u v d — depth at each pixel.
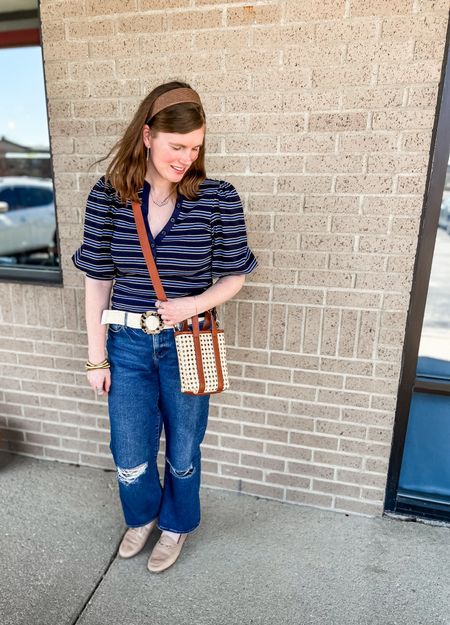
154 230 1.52
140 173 1.48
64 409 2.52
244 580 1.87
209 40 1.85
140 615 1.73
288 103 1.85
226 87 1.88
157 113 1.39
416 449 2.22
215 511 2.25
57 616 1.72
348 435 2.16
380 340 2.01
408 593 1.82
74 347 2.40
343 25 1.73
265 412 2.23
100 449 2.54
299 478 2.28
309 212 1.94
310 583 1.86
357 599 1.79
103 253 1.57
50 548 2.03
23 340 2.46
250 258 1.66
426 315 2.05
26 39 2.48
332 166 1.87
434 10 1.65
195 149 1.43
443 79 1.72
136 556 1.99
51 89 2.07
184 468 1.80
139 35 1.91
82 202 2.17
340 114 1.81
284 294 2.05
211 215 1.54
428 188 1.83
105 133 2.06
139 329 1.60
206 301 1.58
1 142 2.85
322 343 2.07
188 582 1.86
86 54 1.99
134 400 1.68
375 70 1.75
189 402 1.69
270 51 1.81
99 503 2.29
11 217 3.27
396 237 1.89
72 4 1.94
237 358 2.19
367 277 1.95
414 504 2.22
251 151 1.93
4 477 2.48
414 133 1.77
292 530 2.14
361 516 2.23
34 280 2.38
